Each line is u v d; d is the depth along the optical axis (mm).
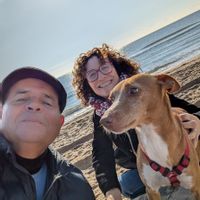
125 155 1015
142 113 754
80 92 1010
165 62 5660
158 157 787
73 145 2355
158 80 789
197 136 871
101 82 948
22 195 529
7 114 543
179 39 10188
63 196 576
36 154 561
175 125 790
